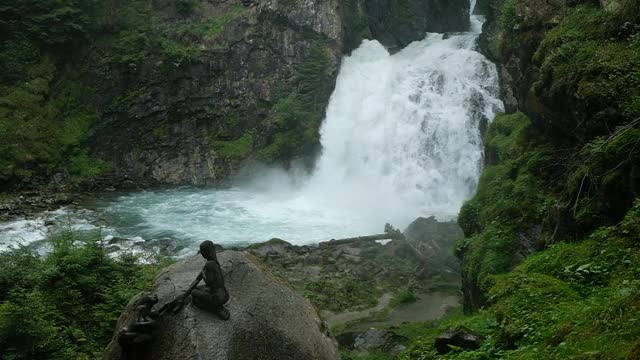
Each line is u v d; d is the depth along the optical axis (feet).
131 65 125.08
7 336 46.57
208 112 127.65
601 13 52.85
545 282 37.17
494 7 127.54
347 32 134.92
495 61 121.39
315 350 30.91
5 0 122.42
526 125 65.36
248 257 34.53
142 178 122.93
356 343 58.59
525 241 53.16
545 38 57.36
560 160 54.75
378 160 121.80
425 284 77.10
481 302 50.72
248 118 128.26
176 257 83.15
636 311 27.04
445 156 116.47
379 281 77.97
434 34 148.05
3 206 103.76
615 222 41.37
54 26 124.88
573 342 27.58
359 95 129.29
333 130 127.34
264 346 29.14
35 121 119.65
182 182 123.54
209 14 136.36
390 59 136.77
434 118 118.73
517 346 31.96
